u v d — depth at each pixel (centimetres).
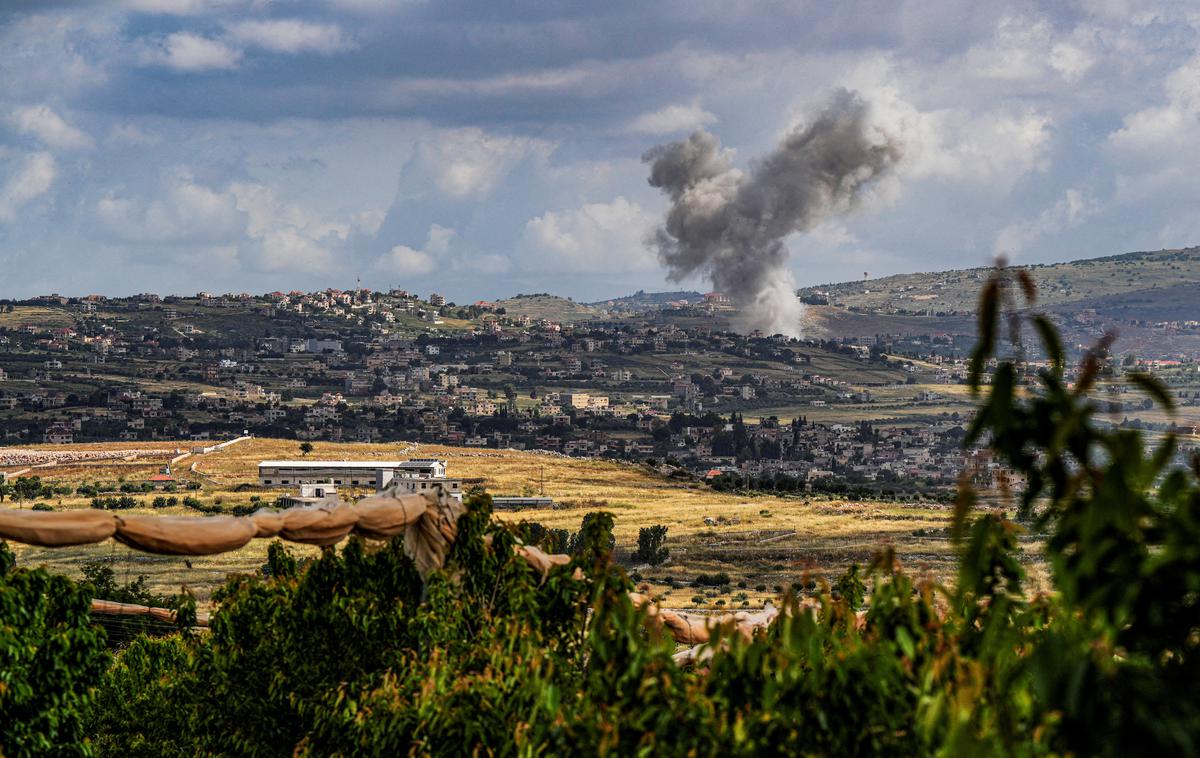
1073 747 1190
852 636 1806
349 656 3738
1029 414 1214
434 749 2420
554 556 3569
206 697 4572
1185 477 1186
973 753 1352
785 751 1677
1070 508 1236
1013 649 1608
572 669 2859
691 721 1753
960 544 1261
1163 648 1230
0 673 3738
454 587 3338
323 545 3247
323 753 3309
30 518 2727
